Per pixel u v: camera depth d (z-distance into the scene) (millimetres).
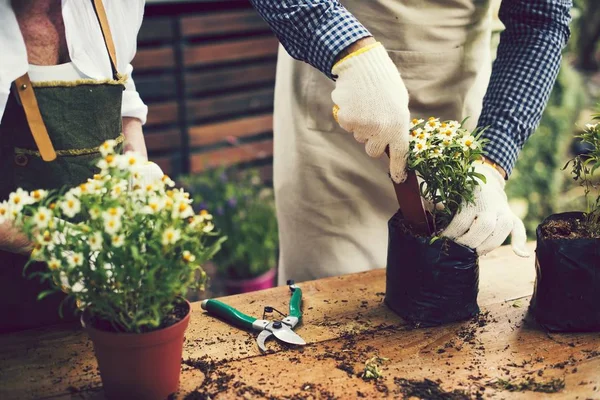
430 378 1427
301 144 2152
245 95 4148
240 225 3467
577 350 1533
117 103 1595
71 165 1544
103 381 1337
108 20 1557
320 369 1457
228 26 3975
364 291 1808
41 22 1470
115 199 1207
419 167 1562
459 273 1606
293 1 1551
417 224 1631
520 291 1800
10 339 1554
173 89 3898
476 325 1638
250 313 1682
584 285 1568
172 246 1223
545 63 1877
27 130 1498
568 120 4391
